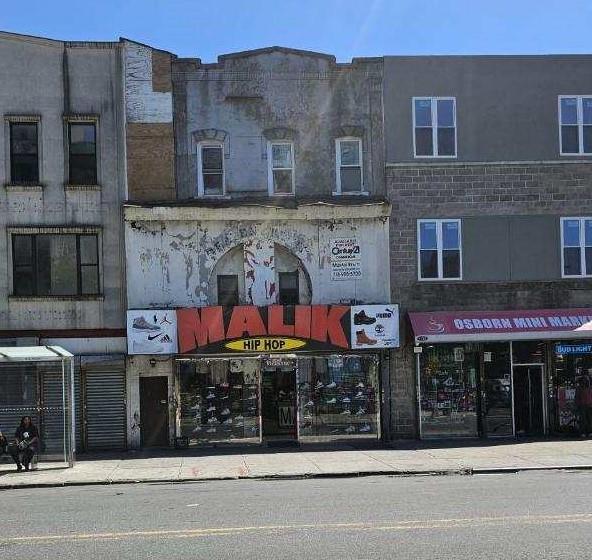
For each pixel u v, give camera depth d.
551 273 22.50
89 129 21.91
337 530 8.98
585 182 22.77
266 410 21.47
